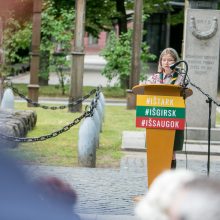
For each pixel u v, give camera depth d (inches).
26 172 112.0
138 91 373.4
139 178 479.8
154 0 1521.9
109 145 647.8
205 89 673.0
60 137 682.8
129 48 1328.7
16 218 104.0
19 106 1041.5
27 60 1358.3
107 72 1353.3
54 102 1164.5
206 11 669.3
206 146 644.1
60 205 110.6
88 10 1520.7
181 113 367.6
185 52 672.4
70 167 509.4
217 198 81.0
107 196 408.8
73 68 949.8
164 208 83.9
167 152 370.9
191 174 88.8
